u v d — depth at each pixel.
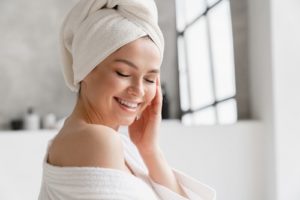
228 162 2.42
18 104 2.63
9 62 2.62
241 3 2.65
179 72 2.67
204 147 2.38
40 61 2.66
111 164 0.53
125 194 0.52
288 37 2.39
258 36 2.53
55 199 0.56
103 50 0.56
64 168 0.53
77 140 0.54
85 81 0.60
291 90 2.40
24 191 2.12
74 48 0.61
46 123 2.56
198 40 2.64
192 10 2.66
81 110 0.62
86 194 0.51
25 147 2.12
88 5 0.60
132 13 0.57
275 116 2.38
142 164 0.81
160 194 0.76
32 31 2.64
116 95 0.58
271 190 2.44
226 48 2.65
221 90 2.65
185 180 0.81
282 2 2.38
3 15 2.60
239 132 2.44
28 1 2.63
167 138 2.33
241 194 2.44
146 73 0.58
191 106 2.64
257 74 2.56
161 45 0.60
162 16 2.66
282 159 2.39
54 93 2.68
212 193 0.79
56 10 2.67
